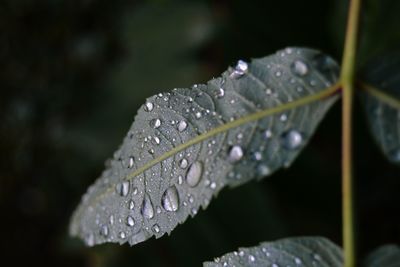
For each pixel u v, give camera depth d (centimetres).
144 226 16
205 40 38
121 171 17
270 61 17
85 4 54
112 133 42
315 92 17
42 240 59
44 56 56
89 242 17
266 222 31
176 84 39
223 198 32
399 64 17
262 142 16
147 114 17
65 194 56
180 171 16
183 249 33
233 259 16
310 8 34
